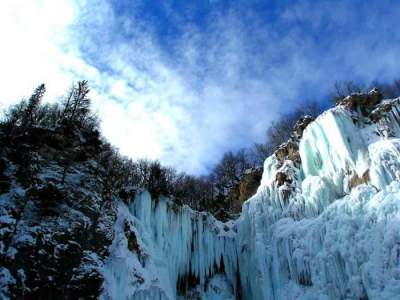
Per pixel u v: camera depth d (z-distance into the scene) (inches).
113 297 756.0
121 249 851.4
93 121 1528.1
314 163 1088.8
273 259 1016.9
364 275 755.4
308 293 876.0
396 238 743.7
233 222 1310.3
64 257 743.7
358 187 901.8
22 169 854.5
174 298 1011.9
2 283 637.3
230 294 1138.7
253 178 1592.0
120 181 1195.3
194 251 1171.3
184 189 1653.5
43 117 1320.1
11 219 729.6
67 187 882.1
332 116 1050.1
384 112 1042.7
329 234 876.6
